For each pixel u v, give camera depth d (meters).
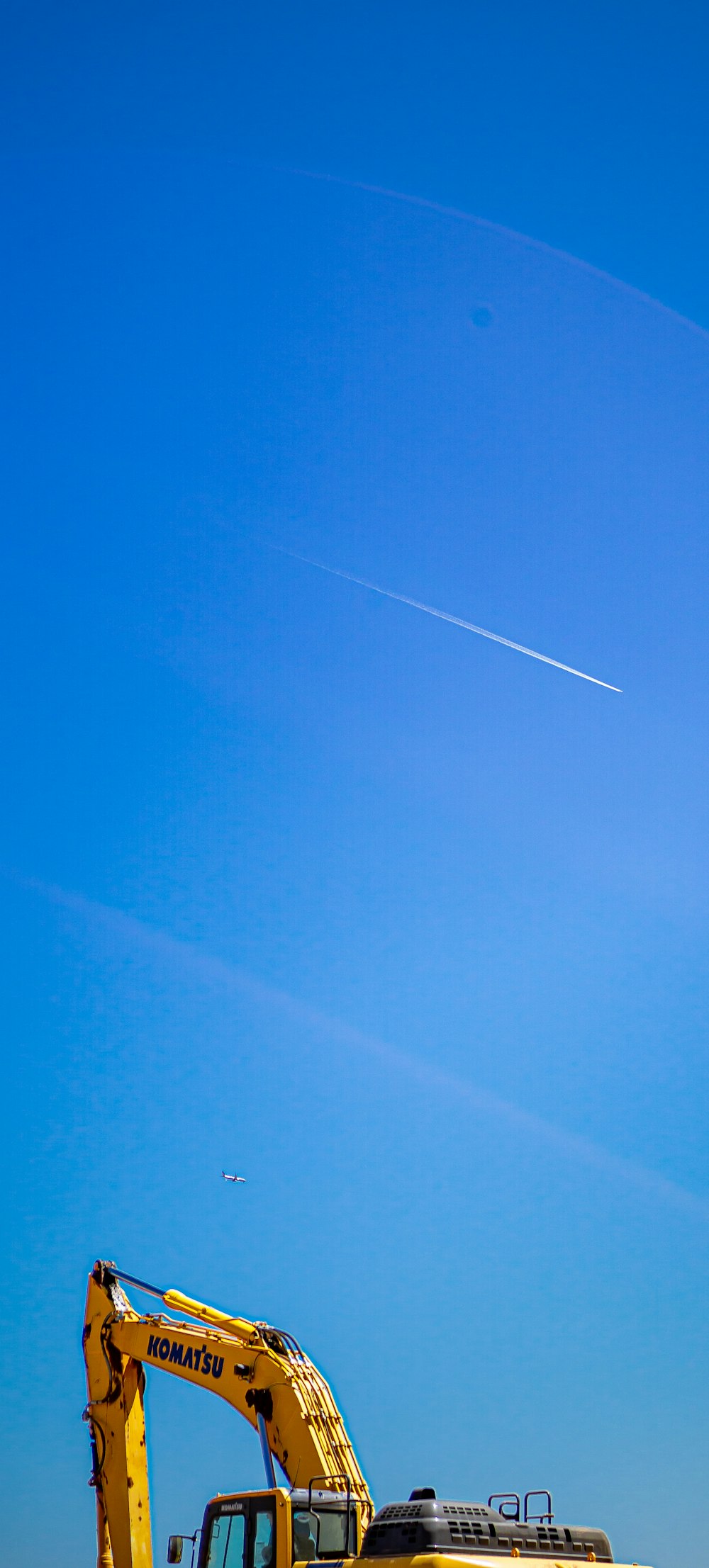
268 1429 29.19
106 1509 33.03
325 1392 29.45
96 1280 35.19
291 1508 25.91
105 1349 34.06
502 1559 22.05
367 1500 26.77
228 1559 26.44
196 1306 33.00
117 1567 32.22
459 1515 22.86
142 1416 33.53
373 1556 22.88
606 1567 23.41
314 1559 25.66
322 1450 28.06
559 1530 23.72
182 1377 31.78
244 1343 30.86
